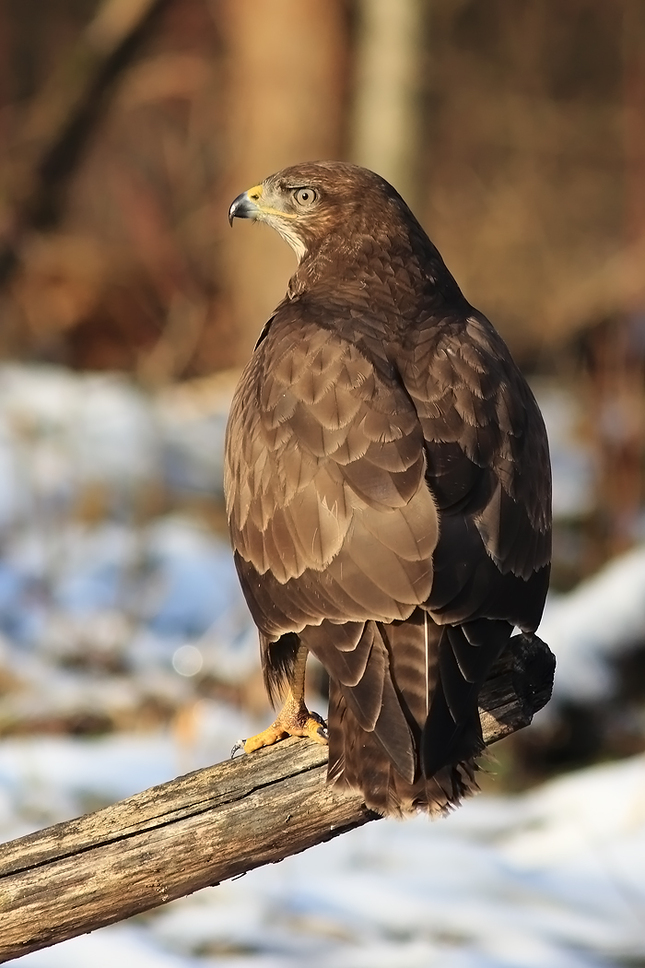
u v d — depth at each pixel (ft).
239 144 71.26
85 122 73.00
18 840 20.67
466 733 19.54
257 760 21.08
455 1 105.09
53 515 52.80
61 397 62.90
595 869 33.81
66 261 73.82
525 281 93.40
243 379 24.71
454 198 100.07
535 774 41.04
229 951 30.12
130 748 39.04
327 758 20.62
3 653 43.57
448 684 19.60
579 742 41.75
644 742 41.83
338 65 69.51
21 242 73.10
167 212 80.28
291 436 22.00
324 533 20.86
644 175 63.82
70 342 72.54
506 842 35.60
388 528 20.44
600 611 43.32
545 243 96.58
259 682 40.81
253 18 69.21
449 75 102.89
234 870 20.94
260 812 20.74
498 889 32.91
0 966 29.35
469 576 20.17
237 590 48.85
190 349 69.77
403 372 22.65
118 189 81.30
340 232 27.09
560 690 41.81
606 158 104.88
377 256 26.61
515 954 30.01
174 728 40.09
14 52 95.09
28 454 56.18
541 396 70.64
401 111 71.10
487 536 20.63
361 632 20.21
